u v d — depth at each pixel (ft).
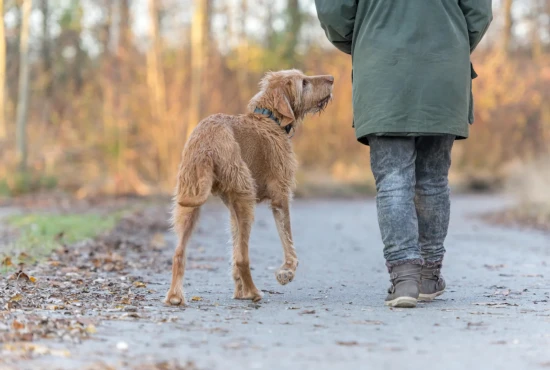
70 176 90.89
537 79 123.54
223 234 48.93
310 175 110.01
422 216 22.09
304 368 13.57
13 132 96.27
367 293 24.18
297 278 28.35
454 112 20.48
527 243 43.55
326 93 23.66
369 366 13.73
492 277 28.45
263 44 119.65
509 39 126.41
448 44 20.35
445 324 17.79
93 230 44.62
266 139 21.98
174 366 13.57
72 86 106.52
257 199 22.25
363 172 113.60
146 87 94.27
